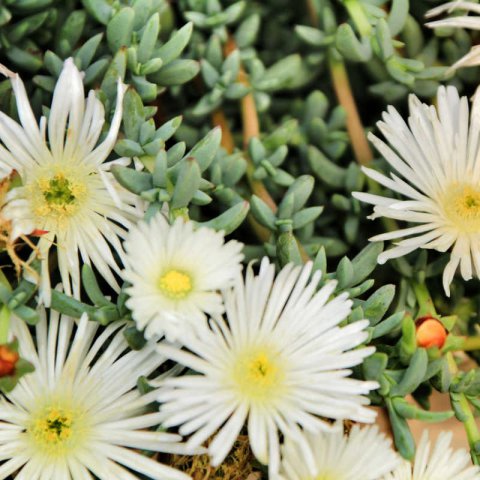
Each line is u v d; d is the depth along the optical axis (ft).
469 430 1.01
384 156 1.06
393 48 1.12
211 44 1.10
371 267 1.02
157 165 0.98
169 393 0.93
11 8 1.05
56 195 0.99
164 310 0.93
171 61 1.06
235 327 0.96
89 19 1.10
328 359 0.96
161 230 0.94
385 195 1.11
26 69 1.07
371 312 1.00
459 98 1.13
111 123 1.02
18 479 0.95
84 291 1.05
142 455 0.96
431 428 1.11
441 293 1.11
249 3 1.16
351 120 1.13
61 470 0.96
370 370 0.98
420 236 1.05
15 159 0.99
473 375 1.01
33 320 0.95
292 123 1.11
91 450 0.96
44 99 1.07
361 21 1.11
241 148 1.14
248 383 0.95
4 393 0.96
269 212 1.05
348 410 0.94
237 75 1.11
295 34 1.17
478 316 1.10
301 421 0.94
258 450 0.93
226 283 0.94
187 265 0.94
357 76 1.16
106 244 1.00
